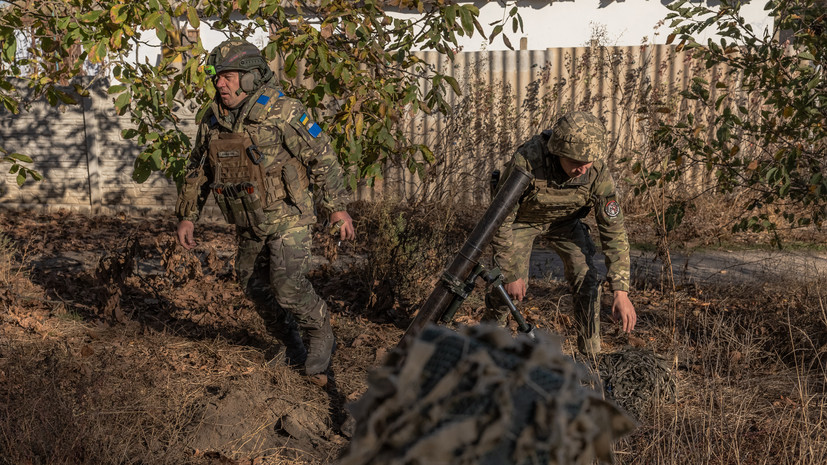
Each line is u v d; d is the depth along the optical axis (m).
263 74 3.52
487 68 9.27
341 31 5.10
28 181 9.51
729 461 2.99
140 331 4.59
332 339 3.84
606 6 10.44
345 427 3.36
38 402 3.03
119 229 8.48
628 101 9.09
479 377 0.77
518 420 0.77
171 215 9.37
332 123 4.95
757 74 5.00
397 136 5.25
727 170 5.30
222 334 4.60
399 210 8.45
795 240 7.52
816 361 4.13
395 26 4.76
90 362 3.81
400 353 0.90
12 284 5.41
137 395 3.45
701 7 5.04
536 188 3.35
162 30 4.12
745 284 5.67
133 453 3.00
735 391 3.70
